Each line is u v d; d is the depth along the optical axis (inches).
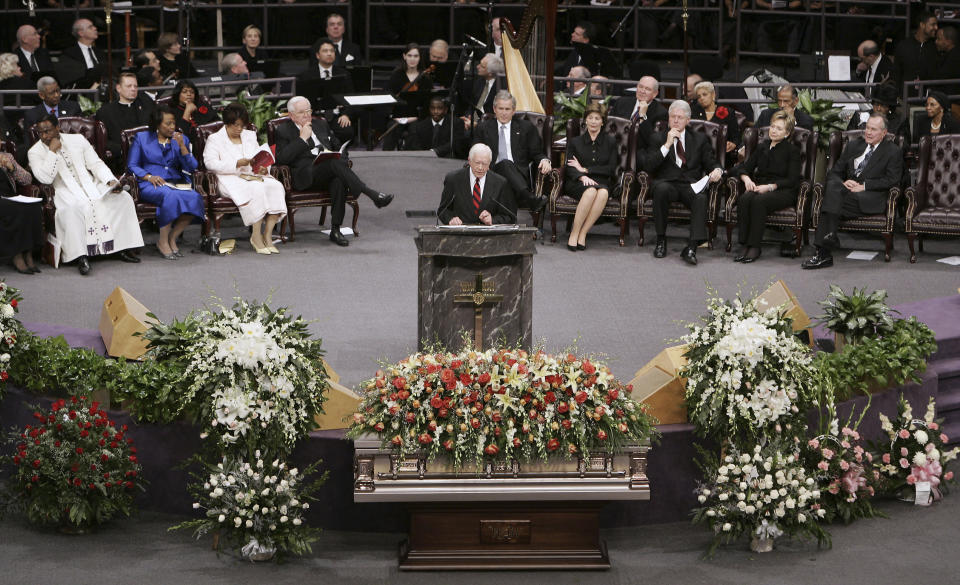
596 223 1752.0
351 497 956.6
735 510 927.0
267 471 922.7
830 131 1750.7
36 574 871.7
